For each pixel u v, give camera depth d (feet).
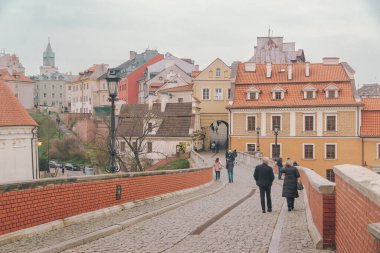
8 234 36.58
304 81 231.30
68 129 337.31
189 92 286.87
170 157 228.22
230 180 120.78
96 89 444.55
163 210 59.11
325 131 222.07
